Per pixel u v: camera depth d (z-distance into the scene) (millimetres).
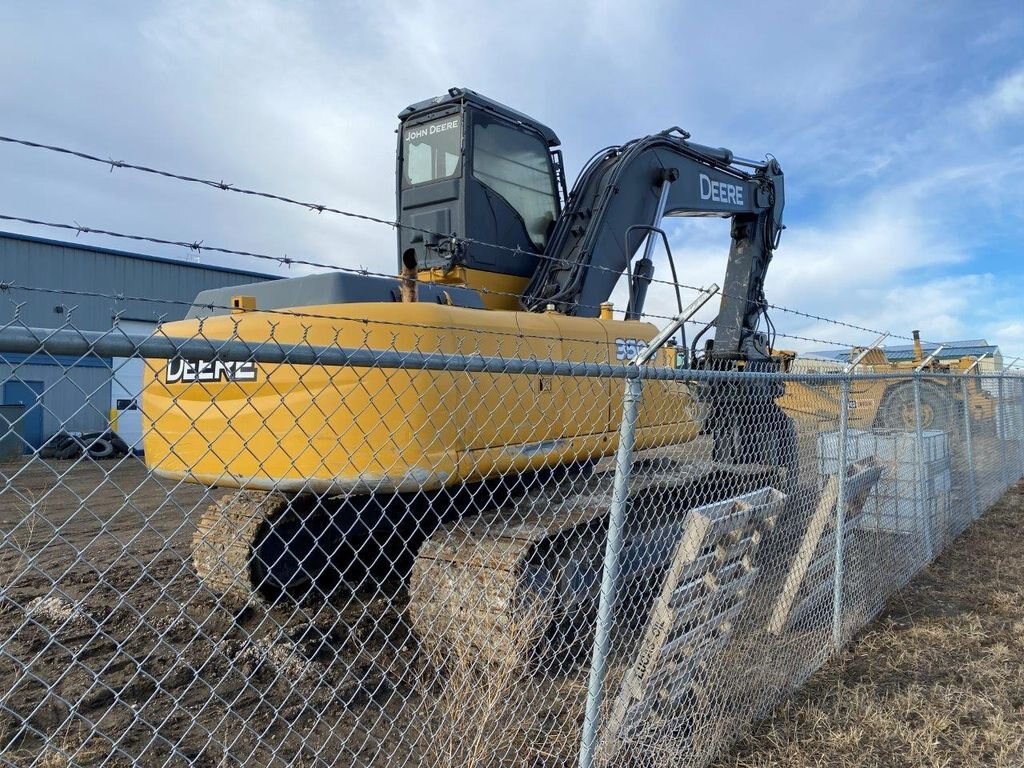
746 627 4129
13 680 3744
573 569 4176
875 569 5395
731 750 3434
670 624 3170
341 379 3746
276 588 4930
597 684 2795
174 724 3389
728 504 3449
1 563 6070
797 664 4203
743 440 6543
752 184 7996
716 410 6074
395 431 3730
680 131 7211
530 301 5664
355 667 4023
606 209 6121
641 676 3121
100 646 4191
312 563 5172
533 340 4434
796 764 3318
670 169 6785
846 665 4434
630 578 4559
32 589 5234
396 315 3857
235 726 3393
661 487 4945
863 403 10641
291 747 3252
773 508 3887
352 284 4207
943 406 8320
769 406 6797
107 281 17281
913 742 3531
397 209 5832
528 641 3463
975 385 8938
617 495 2836
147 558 6277
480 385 4043
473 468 3967
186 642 4262
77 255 16859
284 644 4211
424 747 3273
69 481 11352
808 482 4840
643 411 5258
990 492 9055
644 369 2898
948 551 6953
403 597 5074
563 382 4602
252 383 3902
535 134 6211
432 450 3803
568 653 3754
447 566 3885
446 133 5582
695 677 3467
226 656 4000
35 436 15258
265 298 4496
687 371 3152
